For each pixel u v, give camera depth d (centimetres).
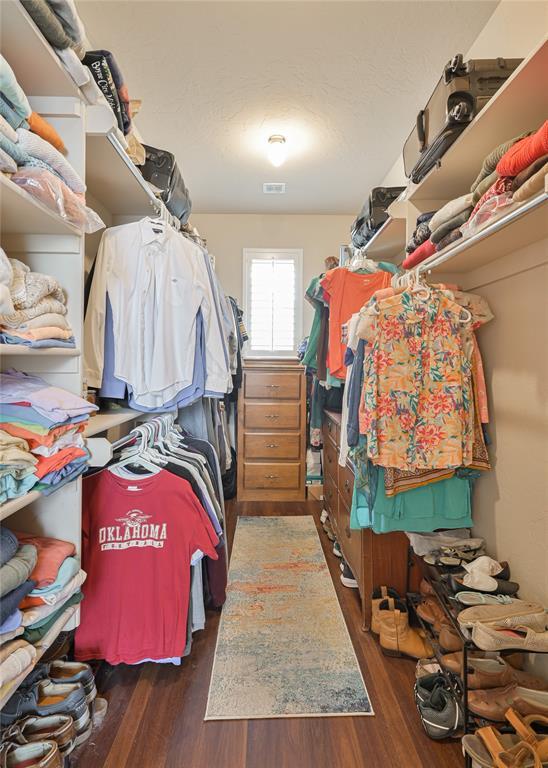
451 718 129
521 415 148
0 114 90
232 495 381
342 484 243
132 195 183
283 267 428
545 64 102
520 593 147
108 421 146
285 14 181
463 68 136
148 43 197
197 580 155
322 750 129
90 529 145
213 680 158
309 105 246
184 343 175
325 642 181
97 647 144
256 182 350
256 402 374
